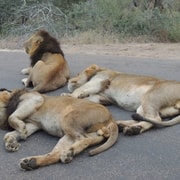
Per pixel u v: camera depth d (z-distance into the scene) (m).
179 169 6.23
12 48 18.67
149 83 8.39
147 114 7.94
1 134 7.70
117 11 21.92
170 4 24.59
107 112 7.00
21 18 23.42
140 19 21.12
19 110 7.49
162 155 6.71
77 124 6.75
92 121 6.81
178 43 19.94
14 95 7.81
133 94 8.54
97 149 6.68
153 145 7.09
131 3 23.28
